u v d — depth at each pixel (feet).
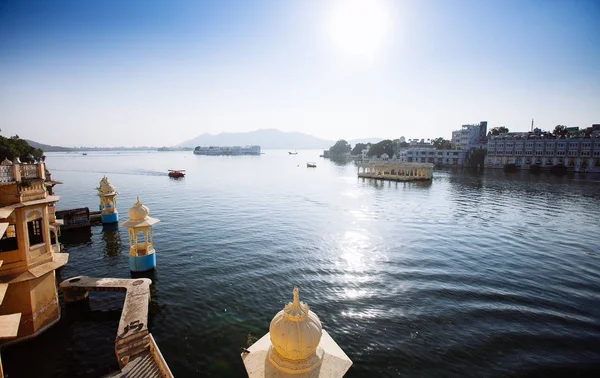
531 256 90.84
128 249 96.68
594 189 235.40
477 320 57.57
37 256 51.26
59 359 47.06
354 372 45.09
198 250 94.22
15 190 47.83
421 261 86.53
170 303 63.21
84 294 63.05
